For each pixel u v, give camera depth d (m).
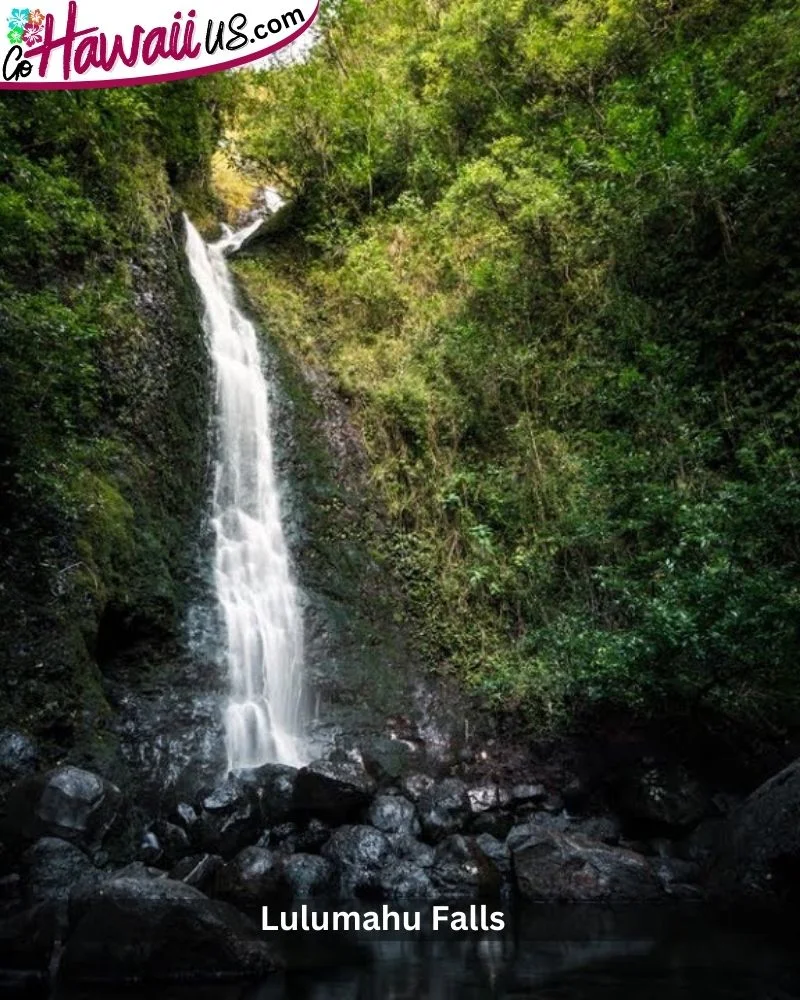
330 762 6.89
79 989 3.91
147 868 5.68
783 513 7.00
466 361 11.04
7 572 6.91
